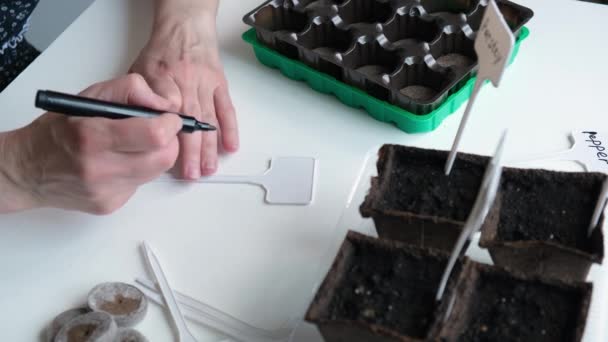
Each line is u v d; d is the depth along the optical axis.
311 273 0.49
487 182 0.37
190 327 0.47
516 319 0.39
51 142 0.49
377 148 0.57
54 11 1.02
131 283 0.49
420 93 0.60
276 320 0.46
